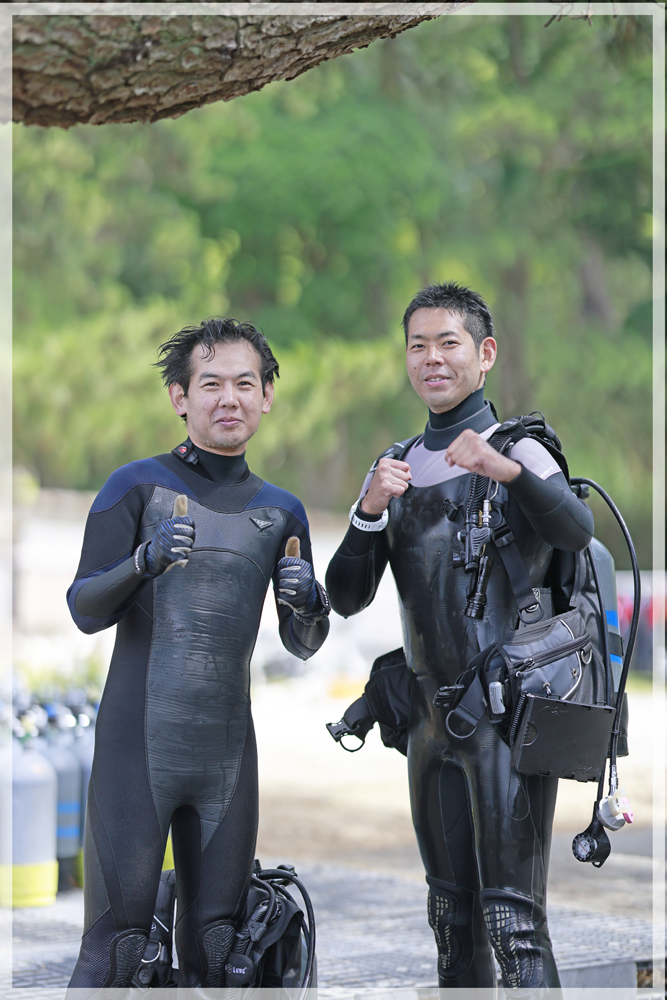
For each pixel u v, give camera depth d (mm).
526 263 42438
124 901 4910
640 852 11703
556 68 34031
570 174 36906
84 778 9891
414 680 5477
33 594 31766
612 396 40312
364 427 42375
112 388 34000
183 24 4402
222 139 38719
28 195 34844
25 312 34594
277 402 35375
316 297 41031
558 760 4930
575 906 9164
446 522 5289
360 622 30594
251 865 5242
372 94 39438
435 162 40125
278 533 5379
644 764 16766
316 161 38281
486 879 5039
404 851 12547
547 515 4891
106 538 5141
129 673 5102
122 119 4668
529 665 4988
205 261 39844
